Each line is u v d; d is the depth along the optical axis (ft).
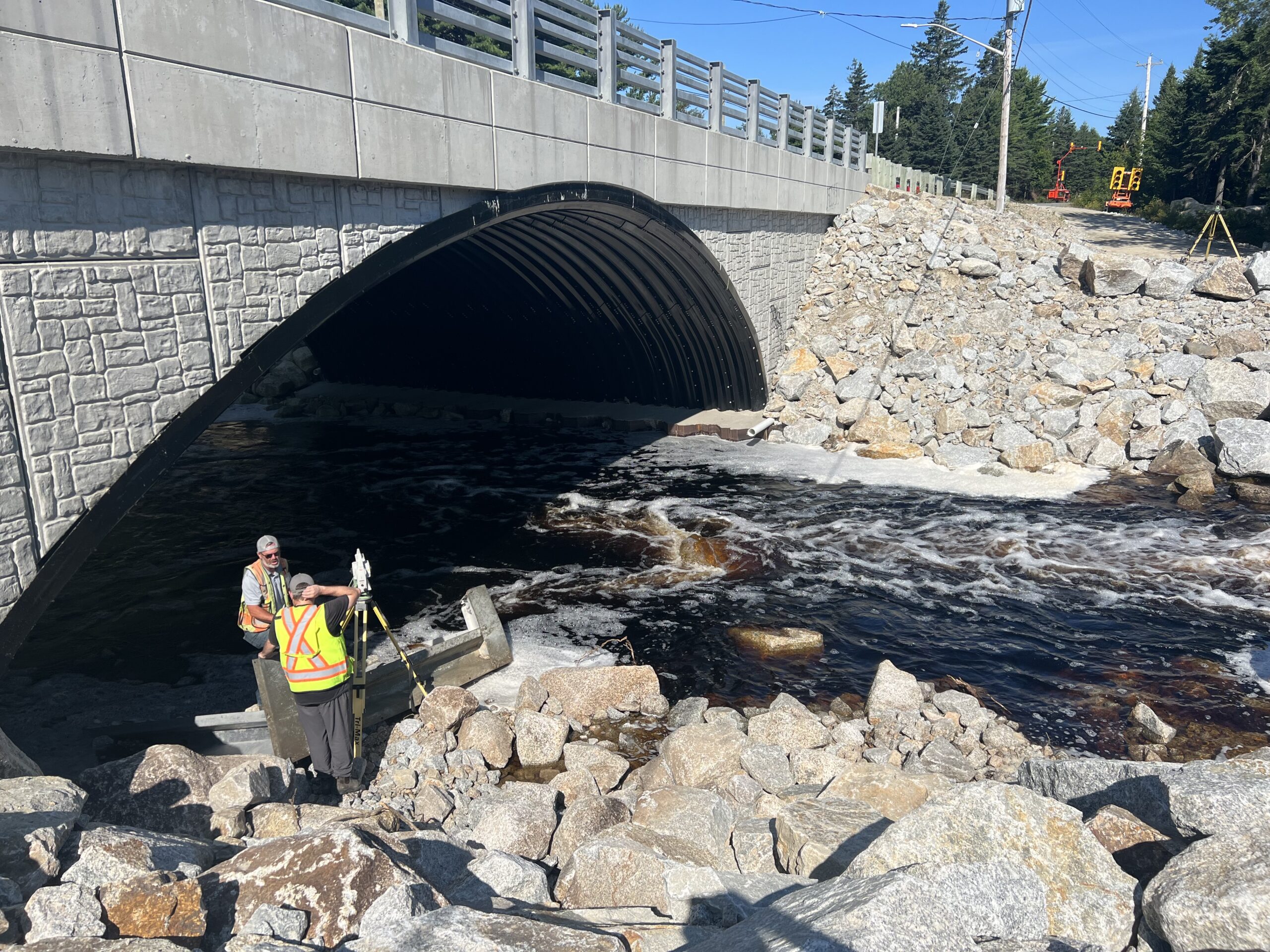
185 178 22.61
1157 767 15.52
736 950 10.95
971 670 30.22
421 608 36.14
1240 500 46.96
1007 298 68.59
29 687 28.66
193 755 19.10
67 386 20.17
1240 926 10.34
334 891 12.87
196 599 36.88
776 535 44.57
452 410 79.41
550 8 38.37
